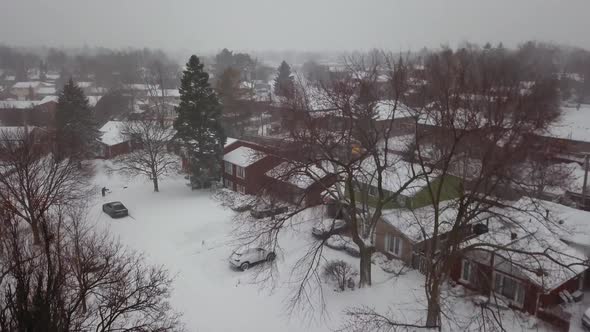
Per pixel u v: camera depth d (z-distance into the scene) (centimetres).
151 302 2180
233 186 4781
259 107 7019
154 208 4281
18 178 3438
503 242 2548
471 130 2188
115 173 5453
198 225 3781
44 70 17662
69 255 2236
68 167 4022
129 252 3238
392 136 4016
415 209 3122
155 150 4816
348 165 2605
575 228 2786
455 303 2478
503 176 2059
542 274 2164
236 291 2717
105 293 2325
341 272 2753
